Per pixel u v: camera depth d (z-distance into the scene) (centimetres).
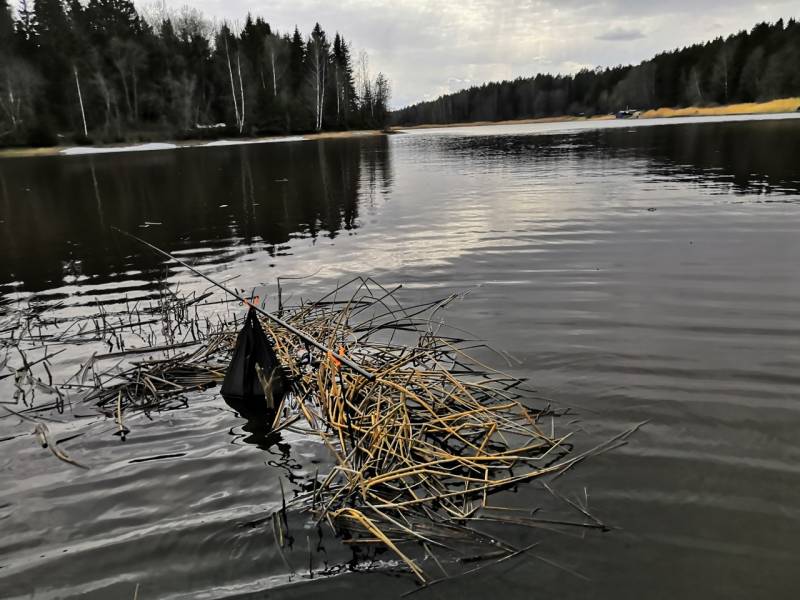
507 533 291
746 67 8594
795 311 593
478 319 615
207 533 299
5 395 483
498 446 374
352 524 303
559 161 2483
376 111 10056
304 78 7788
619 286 704
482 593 251
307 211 1448
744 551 271
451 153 3384
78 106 5194
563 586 254
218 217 1408
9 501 333
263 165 2923
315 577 265
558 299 667
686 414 399
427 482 339
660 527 290
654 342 528
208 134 5847
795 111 7162
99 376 513
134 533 302
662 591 249
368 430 377
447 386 458
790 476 327
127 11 7075
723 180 1612
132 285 830
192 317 670
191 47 6588
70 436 409
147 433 411
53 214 1534
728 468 337
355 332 590
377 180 2078
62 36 5481
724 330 550
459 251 932
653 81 11075
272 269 884
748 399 416
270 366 463
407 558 275
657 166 2062
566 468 343
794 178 1587
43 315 705
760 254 816
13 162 3575
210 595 257
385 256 929
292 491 336
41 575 274
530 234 1030
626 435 377
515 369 485
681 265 782
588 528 291
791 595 245
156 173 2602
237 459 372
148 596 258
